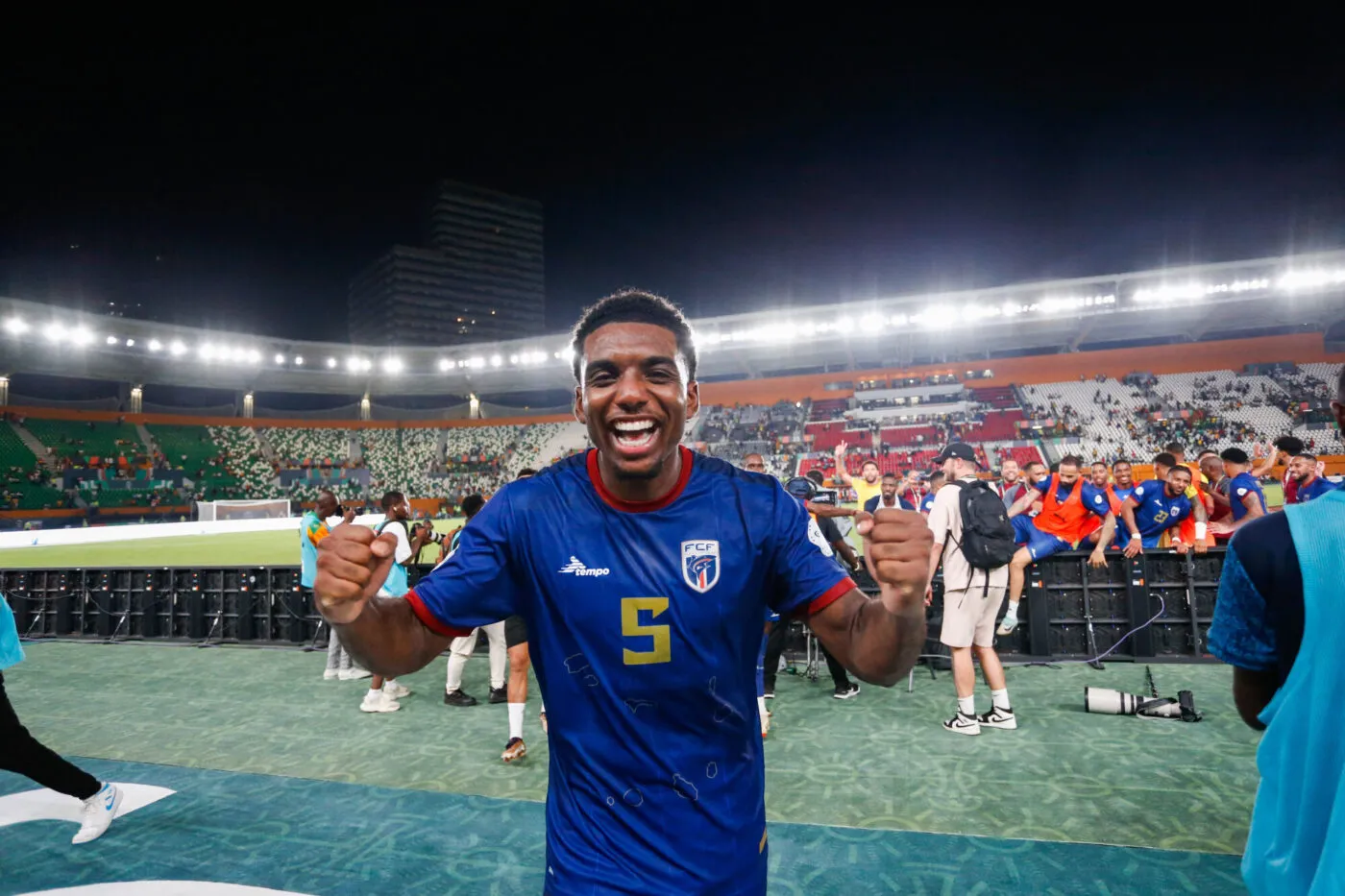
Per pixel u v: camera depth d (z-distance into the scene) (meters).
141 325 34.94
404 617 1.22
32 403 38.47
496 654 5.65
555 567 1.23
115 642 8.59
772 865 2.89
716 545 1.22
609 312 1.25
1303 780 1.03
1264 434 30.58
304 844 3.20
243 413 46.25
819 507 5.30
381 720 5.21
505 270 108.50
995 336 38.47
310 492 37.88
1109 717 4.73
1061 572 6.53
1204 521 6.47
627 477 1.19
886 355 42.62
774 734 4.61
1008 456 7.12
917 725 4.71
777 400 41.66
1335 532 1.02
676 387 1.19
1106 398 35.56
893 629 1.09
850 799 3.54
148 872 2.97
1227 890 2.61
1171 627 6.34
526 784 3.89
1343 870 0.92
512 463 41.66
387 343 102.38
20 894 2.81
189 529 27.75
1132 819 3.22
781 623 4.86
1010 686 5.62
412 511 37.31
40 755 3.16
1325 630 1.01
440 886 2.80
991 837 3.08
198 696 6.02
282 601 8.29
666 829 1.19
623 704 1.20
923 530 1.04
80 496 32.00
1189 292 32.03
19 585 9.29
